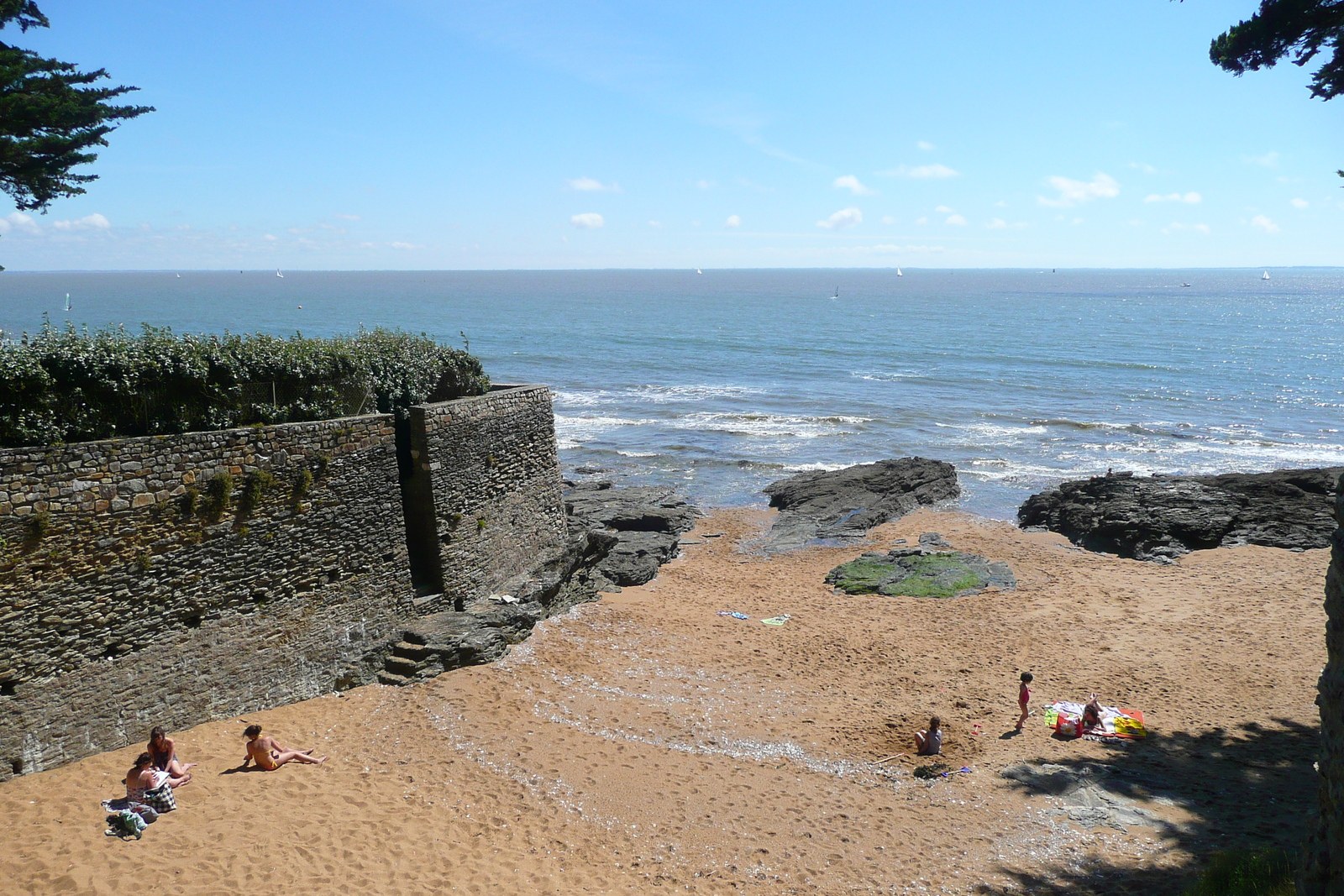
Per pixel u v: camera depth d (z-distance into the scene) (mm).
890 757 15492
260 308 170750
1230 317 160875
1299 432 53562
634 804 13250
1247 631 22234
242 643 14672
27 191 16797
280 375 15812
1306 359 91188
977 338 118875
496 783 13469
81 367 12805
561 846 11984
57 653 12180
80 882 9844
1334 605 8180
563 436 53531
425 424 18156
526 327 133250
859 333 126812
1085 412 60969
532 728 15461
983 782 14508
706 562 30312
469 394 22141
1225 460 46500
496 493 20734
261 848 10977
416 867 11031
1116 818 13133
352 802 12477
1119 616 23750
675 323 146875
